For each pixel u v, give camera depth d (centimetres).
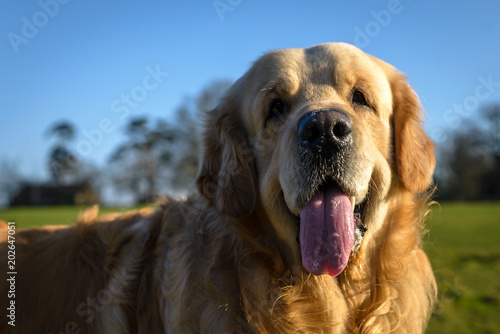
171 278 80
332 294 79
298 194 76
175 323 78
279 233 80
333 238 75
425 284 84
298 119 77
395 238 83
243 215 81
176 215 84
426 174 85
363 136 77
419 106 87
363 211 80
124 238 86
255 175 83
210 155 86
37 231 91
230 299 78
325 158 75
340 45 84
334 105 77
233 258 79
